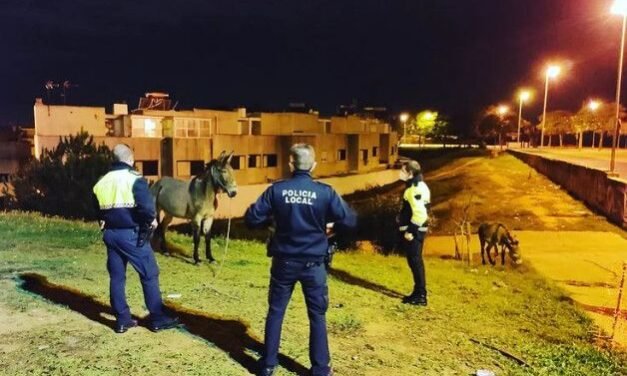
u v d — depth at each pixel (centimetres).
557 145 9294
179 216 1034
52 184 1834
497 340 699
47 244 1095
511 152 6569
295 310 724
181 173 4075
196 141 4144
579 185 2905
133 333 588
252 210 473
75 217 1747
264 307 720
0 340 554
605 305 1062
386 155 6619
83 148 2053
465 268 1410
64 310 655
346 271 1135
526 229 2119
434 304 870
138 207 559
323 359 498
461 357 616
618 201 2194
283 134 5156
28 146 4059
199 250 1187
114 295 583
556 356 652
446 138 12375
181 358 531
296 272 475
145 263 582
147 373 495
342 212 474
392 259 1490
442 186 3772
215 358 536
